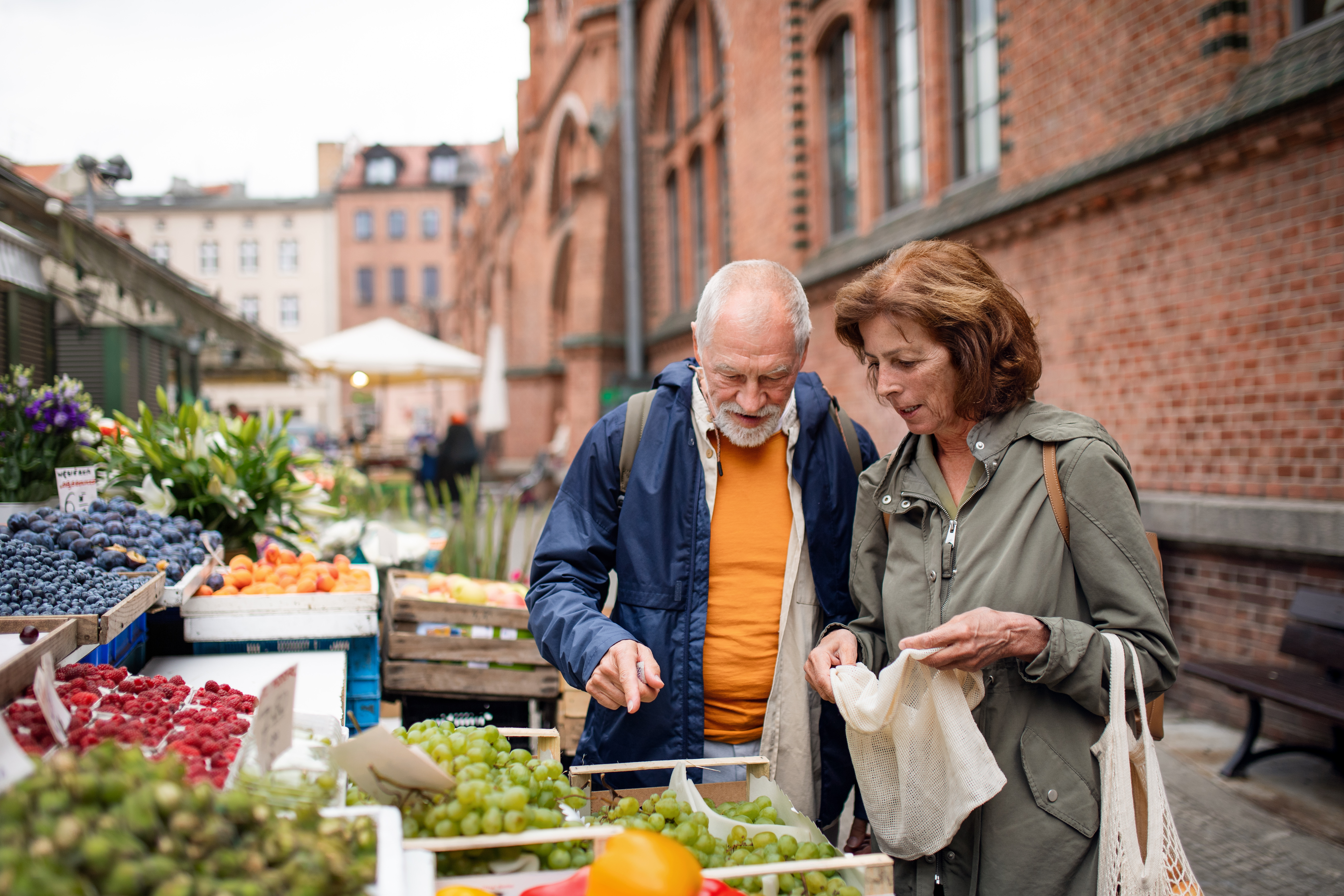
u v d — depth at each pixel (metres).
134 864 0.82
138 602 1.97
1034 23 5.72
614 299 17.11
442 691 3.12
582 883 1.26
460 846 1.29
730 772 2.00
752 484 2.08
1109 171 4.90
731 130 11.71
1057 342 5.54
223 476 3.48
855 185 9.43
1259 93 4.09
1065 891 1.55
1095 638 1.50
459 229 43.56
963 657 1.49
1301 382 4.00
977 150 7.24
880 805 1.68
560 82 20.16
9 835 0.81
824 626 2.09
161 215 49.28
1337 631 3.74
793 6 9.91
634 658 1.71
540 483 16.91
